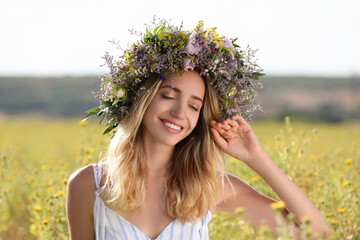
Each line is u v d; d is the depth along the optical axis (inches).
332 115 1213.1
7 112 1390.3
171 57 114.9
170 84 115.7
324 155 213.9
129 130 117.7
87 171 118.8
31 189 214.4
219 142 123.6
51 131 646.5
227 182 126.0
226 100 123.4
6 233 199.8
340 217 157.5
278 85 1649.9
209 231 157.6
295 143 203.3
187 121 117.1
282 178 120.3
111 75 120.0
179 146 124.3
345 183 171.9
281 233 93.4
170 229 116.6
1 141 443.5
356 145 282.0
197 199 120.0
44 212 177.3
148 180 120.6
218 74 120.4
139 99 117.4
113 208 116.6
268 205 122.5
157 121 116.4
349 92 1571.1
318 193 181.9
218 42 118.1
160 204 119.6
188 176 121.2
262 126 628.1
